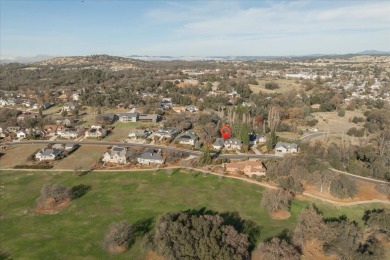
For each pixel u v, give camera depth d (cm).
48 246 6719
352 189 8994
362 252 6366
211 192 9262
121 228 6819
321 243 6719
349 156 12038
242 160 11750
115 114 17825
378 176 10500
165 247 6122
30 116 17325
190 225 6612
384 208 8519
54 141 14050
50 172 10725
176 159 11619
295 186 9112
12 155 12312
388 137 14050
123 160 11544
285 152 12788
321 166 10031
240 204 8594
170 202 8656
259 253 6469
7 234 7188
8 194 9169
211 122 15750
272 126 15712
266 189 9444
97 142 13912
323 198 8938
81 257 6375
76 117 17825
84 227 7444
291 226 7500
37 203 8506
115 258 6375
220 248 5928
